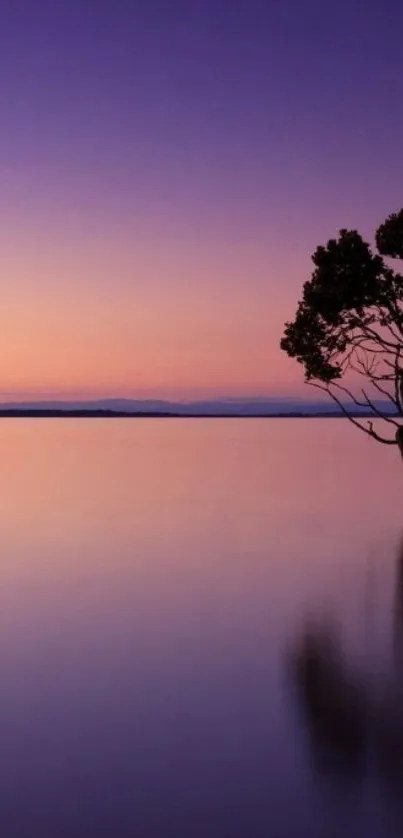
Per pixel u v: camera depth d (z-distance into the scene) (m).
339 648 9.77
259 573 14.62
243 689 8.34
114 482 32.34
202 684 8.49
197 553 16.66
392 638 10.27
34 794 6.04
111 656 9.53
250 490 29.23
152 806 5.83
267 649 9.80
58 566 15.31
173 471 37.81
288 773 6.34
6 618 11.41
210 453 53.78
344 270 20.30
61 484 31.47
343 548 17.19
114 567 15.20
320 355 21.66
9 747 6.90
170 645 9.99
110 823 5.60
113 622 11.16
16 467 40.50
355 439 80.94
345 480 33.19
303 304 22.00
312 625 10.90
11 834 5.47
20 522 21.20
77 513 23.05
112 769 6.44
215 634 10.52
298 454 52.31
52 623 11.12
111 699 8.05
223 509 23.91
